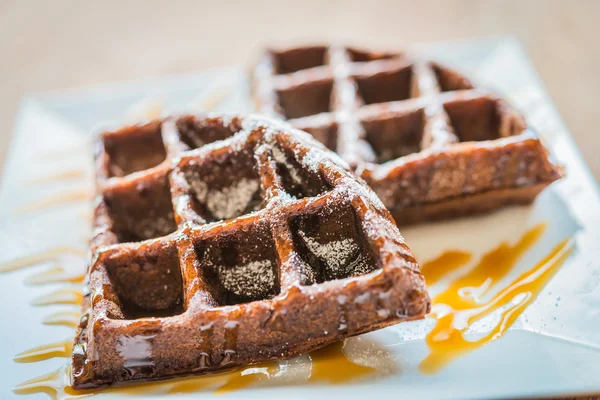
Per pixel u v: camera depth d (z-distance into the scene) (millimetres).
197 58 422
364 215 250
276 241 253
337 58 338
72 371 255
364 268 252
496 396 241
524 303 267
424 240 292
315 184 266
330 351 257
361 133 302
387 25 432
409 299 242
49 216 321
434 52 362
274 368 253
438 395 242
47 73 422
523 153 286
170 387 251
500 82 347
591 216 290
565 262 277
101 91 367
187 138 297
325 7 448
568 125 369
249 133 275
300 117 334
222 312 246
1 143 394
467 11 433
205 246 260
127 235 285
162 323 248
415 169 286
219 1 458
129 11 457
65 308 284
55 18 455
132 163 306
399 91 332
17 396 256
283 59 351
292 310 243
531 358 250
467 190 290
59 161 342
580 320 259
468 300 271
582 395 241
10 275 298
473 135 313
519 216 294
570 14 420
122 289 266
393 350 257
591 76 387
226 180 278
